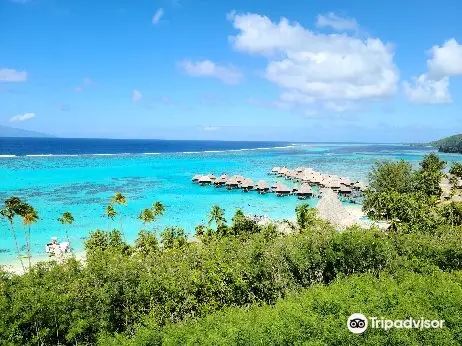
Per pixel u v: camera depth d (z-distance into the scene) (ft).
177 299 85.40
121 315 81.66
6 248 166.81
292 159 636.89
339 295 83.10
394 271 100.83
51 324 73.46
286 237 116.98
